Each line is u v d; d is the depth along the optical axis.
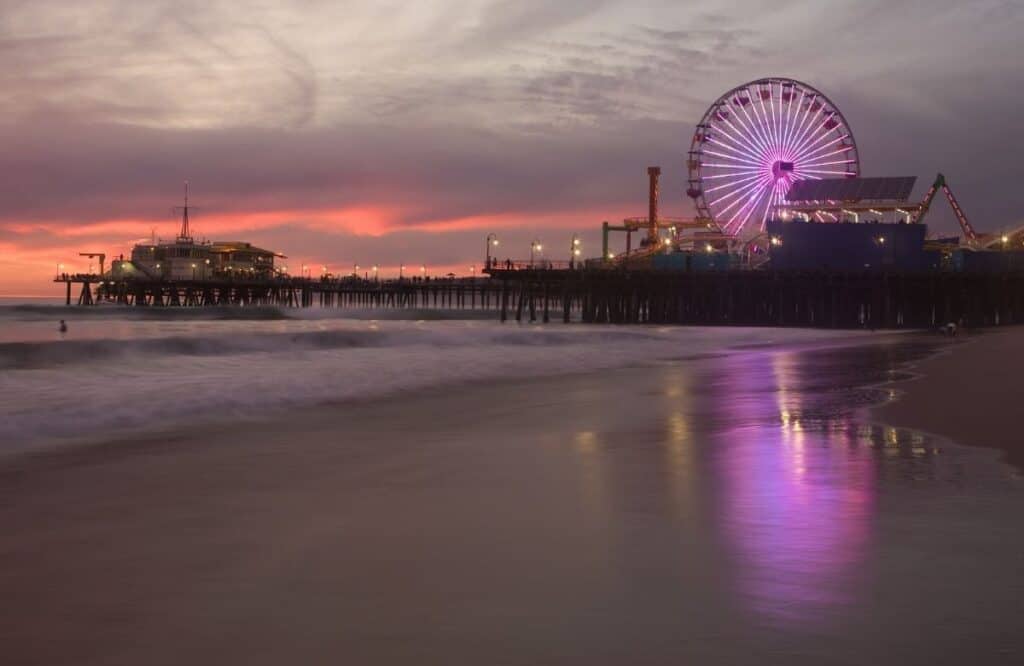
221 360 27.44
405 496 9.09
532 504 8.66
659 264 89.50
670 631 5.14
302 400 18.23
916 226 81.00
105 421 14.78
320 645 4.96
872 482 9.68
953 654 4.78
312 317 107.94
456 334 39.81
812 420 15.18
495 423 15.20
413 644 4.96
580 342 41.28
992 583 6.01
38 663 4.72
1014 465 10.70
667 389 21.39
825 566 6.42
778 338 54.53
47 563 6.57
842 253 81.44
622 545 7.06
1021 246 93.50
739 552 6.82
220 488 9.53
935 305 78.81
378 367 25.80
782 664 4.66
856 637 5.02
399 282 143.50
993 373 24.14
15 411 15.21
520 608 5.55
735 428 14.30
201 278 138.75
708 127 93.50
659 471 10.47
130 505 8.63
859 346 43.28
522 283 97.12
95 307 115.12
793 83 91.62
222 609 5.55
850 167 92.25
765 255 87.69
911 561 6.54
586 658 4.76
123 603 5.66
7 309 107.69
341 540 7.25
